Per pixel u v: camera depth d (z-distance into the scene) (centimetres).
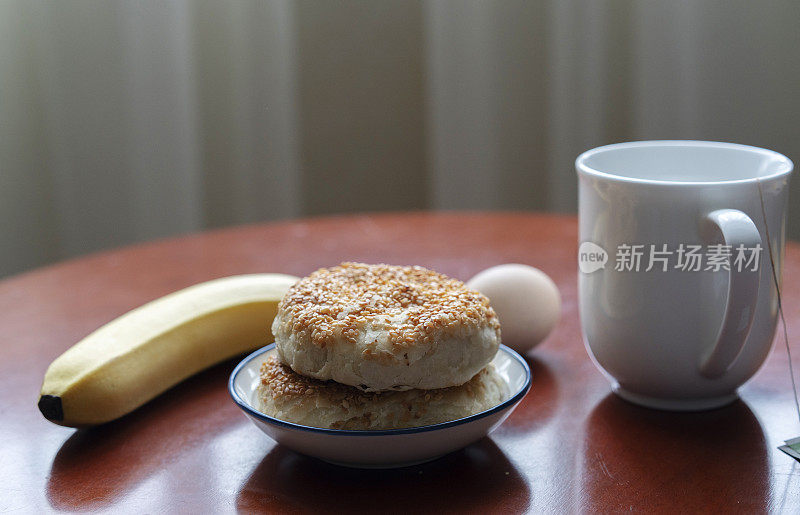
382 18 123
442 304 52
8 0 110
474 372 51
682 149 61
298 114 126
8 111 113
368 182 130
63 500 50
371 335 50
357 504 50
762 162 58
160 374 58
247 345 64
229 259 78
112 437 56
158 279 75
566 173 119
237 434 56
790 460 52
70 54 112
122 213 117
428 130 127
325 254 78
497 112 121
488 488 51
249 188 120
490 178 122
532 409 57
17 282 76
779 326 65
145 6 109
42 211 119
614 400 58
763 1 110
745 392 59
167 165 114
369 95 126
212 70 117
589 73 115
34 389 60
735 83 113
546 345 65
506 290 62
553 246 79
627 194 54
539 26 118
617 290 55
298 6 121
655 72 113
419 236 82
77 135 114
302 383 52
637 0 113
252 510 49
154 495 51
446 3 115
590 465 52
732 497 50
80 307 70
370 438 49
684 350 55
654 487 50
